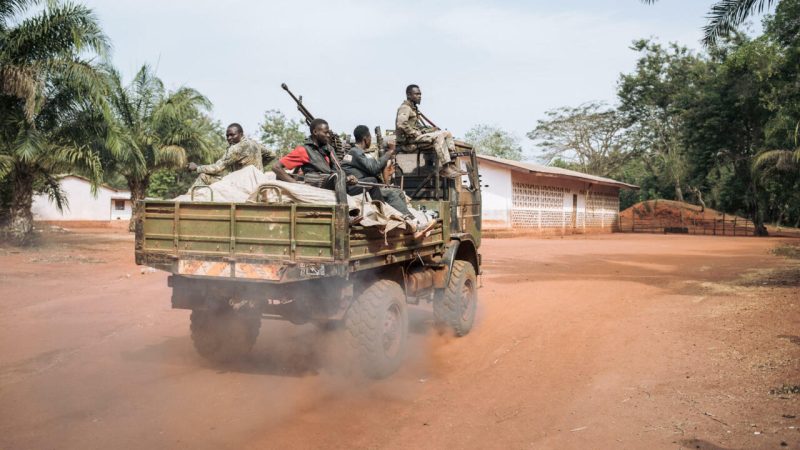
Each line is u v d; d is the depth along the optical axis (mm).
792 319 7711
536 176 32281
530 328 7844
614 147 52406
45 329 7715
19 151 17219
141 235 5641
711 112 35219
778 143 30516
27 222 19719
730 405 4660
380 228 5516
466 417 4633
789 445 3855
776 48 30297
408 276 6555
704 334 7113
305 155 6168
